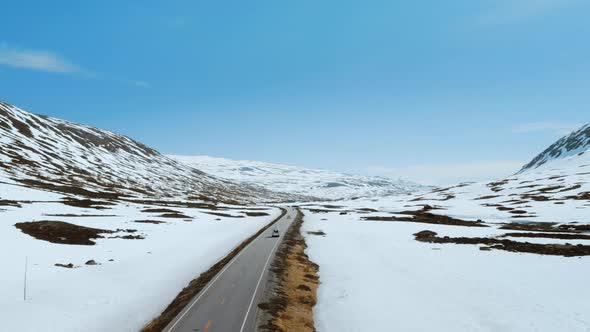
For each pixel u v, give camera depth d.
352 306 27.64
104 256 40.44
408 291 30.33
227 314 24.86
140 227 65.31
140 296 28.77
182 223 77.25
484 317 23.95
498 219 92.12
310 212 139.88
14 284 28.33
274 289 30.91
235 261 41.75
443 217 98.56
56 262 35.88
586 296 26.48
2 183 90.81
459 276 33.88
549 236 58.50
